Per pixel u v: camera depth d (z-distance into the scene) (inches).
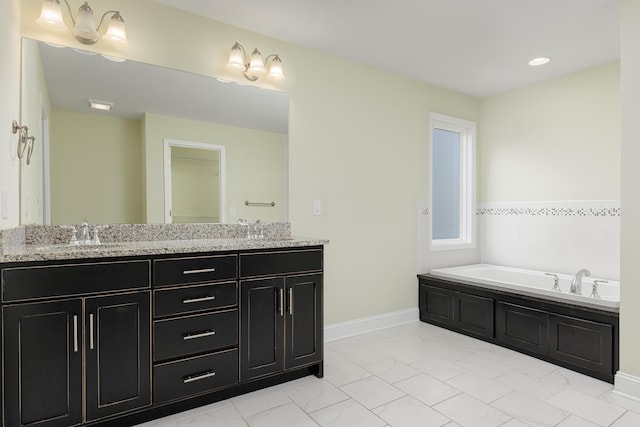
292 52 111.7
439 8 91.6
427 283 139.0
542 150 141.8
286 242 87.9
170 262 72.4
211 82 98.9
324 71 118.0
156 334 70.9
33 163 78.5
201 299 75.8
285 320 87.3
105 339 65.9
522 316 109.0
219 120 100.6
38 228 79.3
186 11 94.5
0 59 60.0
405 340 120.5
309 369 95.3
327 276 119.6
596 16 94.5
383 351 110.9
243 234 104.1
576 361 96.0
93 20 80.0
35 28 77.6
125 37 83.9
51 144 80.4
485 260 162.9
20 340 58.8
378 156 131.0
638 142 80.6
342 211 122.6
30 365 59.6
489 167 160.7
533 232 144.8
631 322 82.6
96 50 84.5
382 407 78.7
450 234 160.7
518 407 78.5
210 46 98.2
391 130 134.3
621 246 84.0
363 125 127.1
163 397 71.7
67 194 82.4
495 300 116.3
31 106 77.9
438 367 99.3
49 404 61.1
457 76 137.2
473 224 161.9
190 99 96.3
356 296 126.4
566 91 134.7
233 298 79.9
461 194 163.6
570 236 133.6
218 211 100.7
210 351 77.0
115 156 87.6
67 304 62.6
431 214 146.7
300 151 113.6
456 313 128.6
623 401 80.9
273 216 109.0
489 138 160.2
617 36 105.3
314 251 92.3
